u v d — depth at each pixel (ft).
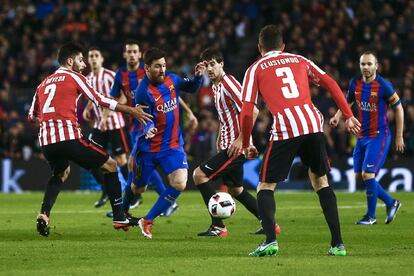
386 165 211.41
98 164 107.45
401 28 273.33
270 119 223.71
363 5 280.51
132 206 159.22
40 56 278.46
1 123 241.76
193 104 234.99
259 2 302.86
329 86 87.15
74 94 105.50
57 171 108.99
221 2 298.76
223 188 126.62
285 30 276.82
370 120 129.90
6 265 82.28
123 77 142.10
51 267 80.79
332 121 129.70
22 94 251.80
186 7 301.84
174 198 107.76
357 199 181.78
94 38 284.82
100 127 159.63
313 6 285.43
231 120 109.09
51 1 316.40
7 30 297.12
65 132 104.94
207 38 280.51
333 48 267.18
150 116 105.19
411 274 75.77
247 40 296.30
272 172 86.58
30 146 236.22
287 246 97.55
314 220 131.75
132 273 76.79
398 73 258.98
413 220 132.16
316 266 80.33
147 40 284.20
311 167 87.92
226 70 281.13
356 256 87.61
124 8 299.58
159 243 100.58
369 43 269.03
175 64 268.82
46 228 106.42
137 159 111.45
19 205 168.04
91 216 140.87
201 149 225.56
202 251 92.94
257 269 78.64
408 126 220.02
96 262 83.97
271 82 87.25
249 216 139.54
